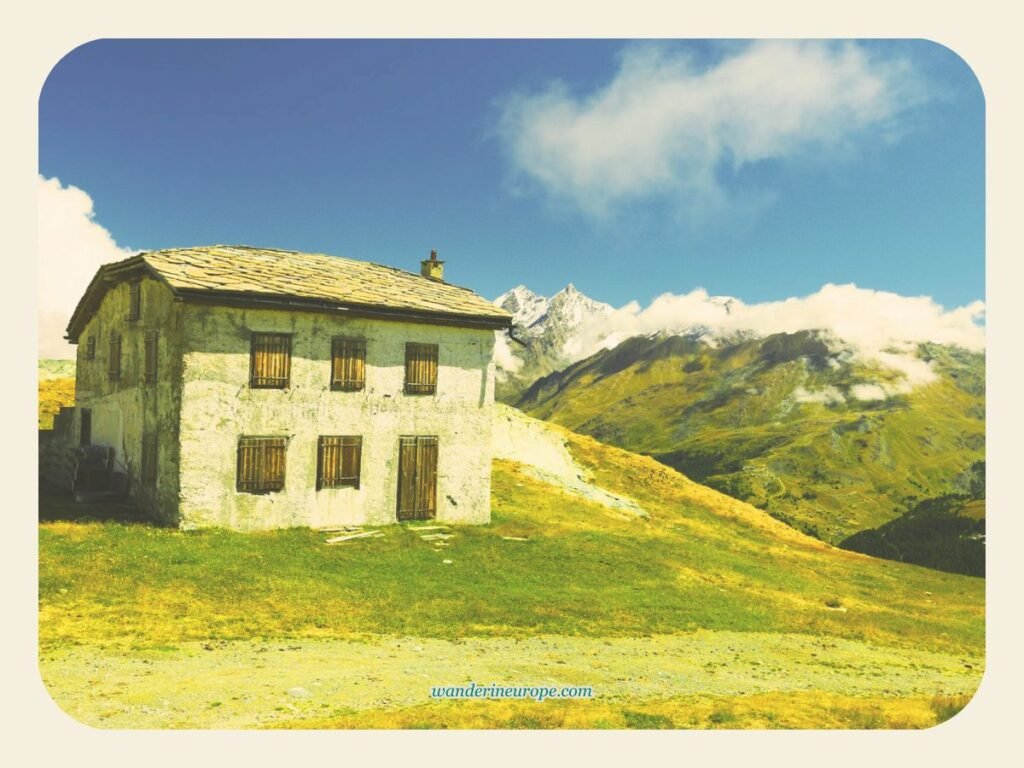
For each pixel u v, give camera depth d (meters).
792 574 28.86
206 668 12.54
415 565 20.33
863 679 15.97
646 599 20.17
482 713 11.79
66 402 38.66
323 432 22.89
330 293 22.98
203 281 21.17
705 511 44.25
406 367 24.59
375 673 13.05
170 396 21.44
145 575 16.72
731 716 12.64
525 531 25.70
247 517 21.58
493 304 27.23
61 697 11.17
